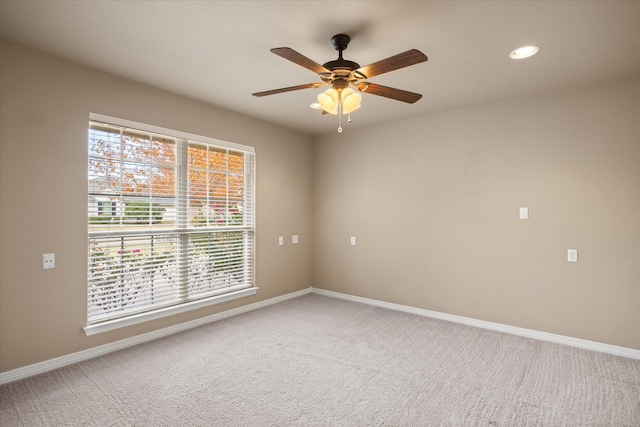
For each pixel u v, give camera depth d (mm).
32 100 2562
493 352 3055
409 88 3236
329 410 2168
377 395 2346
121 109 3049
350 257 4820
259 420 2062
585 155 3164
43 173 2627
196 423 2027
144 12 2059
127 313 3143
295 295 4949
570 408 2199
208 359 2881
